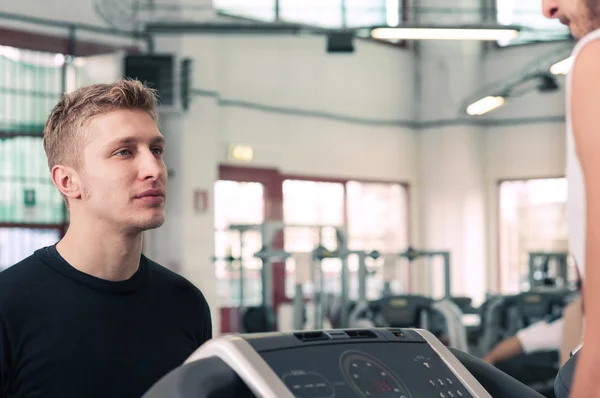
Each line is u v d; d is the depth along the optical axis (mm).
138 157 1210
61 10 7570
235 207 9141
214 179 8648
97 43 7805
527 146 10594
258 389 681
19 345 1243
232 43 9156
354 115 10273
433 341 815
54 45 7500
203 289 8391
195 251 8391
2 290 1255
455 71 10742
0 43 7203
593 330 655
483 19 10258
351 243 10266
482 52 10844
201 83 8562
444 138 10750
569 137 724
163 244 8312
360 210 10367
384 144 10578
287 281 9406
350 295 10195
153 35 8273
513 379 845
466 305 7535
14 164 7145
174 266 8273
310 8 9719
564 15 772
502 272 10766
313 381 699
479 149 10805
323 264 9906
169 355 1349
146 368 1314
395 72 10727
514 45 10617
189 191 8391
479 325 7348
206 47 8633
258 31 6773
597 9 735
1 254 7027
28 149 7223
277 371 697
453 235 10695
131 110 1212
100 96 1208
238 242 9156
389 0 10172
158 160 1233
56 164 1259
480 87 10789
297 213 9727
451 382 772
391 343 785
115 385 1284
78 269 1283
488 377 841
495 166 10789
